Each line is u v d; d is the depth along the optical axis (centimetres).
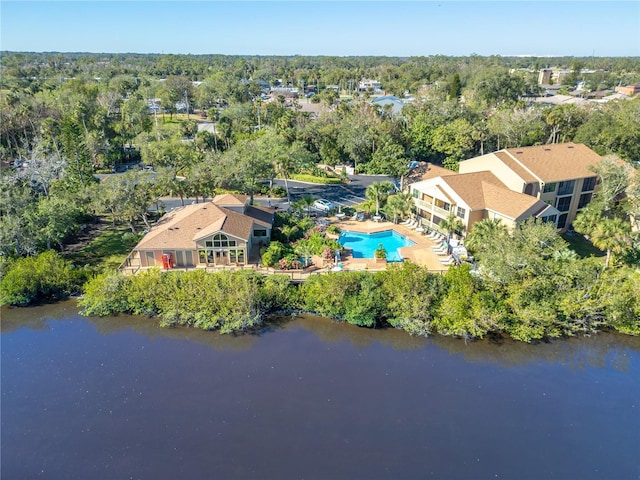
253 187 6531
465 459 2800
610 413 3175
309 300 4272
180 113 16762
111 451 2844
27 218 4878
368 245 5478
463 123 8431
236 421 3064
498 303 3978
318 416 3111
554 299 4003
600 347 3891
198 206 5484
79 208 5784
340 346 3891
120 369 3575
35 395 3294
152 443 2897
